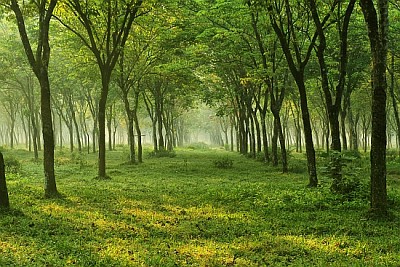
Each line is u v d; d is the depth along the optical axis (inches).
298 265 280.5
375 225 399.9
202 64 1211.9
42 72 590.2
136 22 909.2
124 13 840.9
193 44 1098.7
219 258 295.3
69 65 1396.4
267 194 574.9
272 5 654.5
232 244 335.6
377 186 430.0
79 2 791.7
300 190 606.2
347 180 557.6
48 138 588.4
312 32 920.3
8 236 348.5
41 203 522.6
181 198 578.2
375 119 422.6
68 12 843.4
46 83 591.5
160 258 289.1
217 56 1118.4
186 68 1173.1
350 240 346.9
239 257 301.1
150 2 792.9
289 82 1331.2
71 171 1026.7
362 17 917.8
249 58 1053.2
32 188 658.8
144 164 1245.1
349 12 624.1
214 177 878.4
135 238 351.3
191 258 295.4
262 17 809.5
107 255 294.8
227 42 1009.5
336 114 637.3
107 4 788.0
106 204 521.3
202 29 989.2
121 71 1205.1
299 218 440.5
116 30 845.2
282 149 966.4
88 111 2847.0
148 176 903.7
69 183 770.8
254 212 474.3
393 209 477.1
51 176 586.9
